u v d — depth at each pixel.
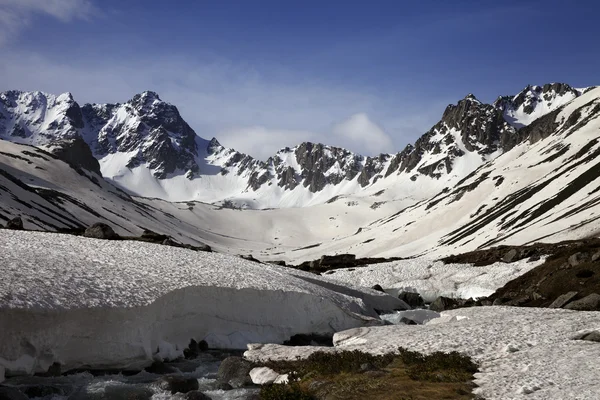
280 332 34.44
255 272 40.38
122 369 25.41
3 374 20.88
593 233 93.38
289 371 22.45
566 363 19.61
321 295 38.47
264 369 23.27
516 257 67.81
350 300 42.59
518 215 157.12
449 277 66.19
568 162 195.00
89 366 24.47
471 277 64.25
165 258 38.78
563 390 16.20
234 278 35.59
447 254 146.88
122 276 30.08
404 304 53.50
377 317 43.12
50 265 28.70
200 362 28.08
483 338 25.62
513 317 32.00
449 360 20.83
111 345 24.95
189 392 20.19
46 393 20.70
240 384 22.75
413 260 84.38
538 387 16.88
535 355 21.47
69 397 20.75
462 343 24.78
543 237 104.81
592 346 22.34
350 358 22.55
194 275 33.94
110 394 21.36
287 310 35.22
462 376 19.09
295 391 18.45
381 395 17.59
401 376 19.62
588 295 38.66
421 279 67.31
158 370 25.97
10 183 188.50
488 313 36.06
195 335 30.64
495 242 132.38
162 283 30.12
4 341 21.20
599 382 16.67
